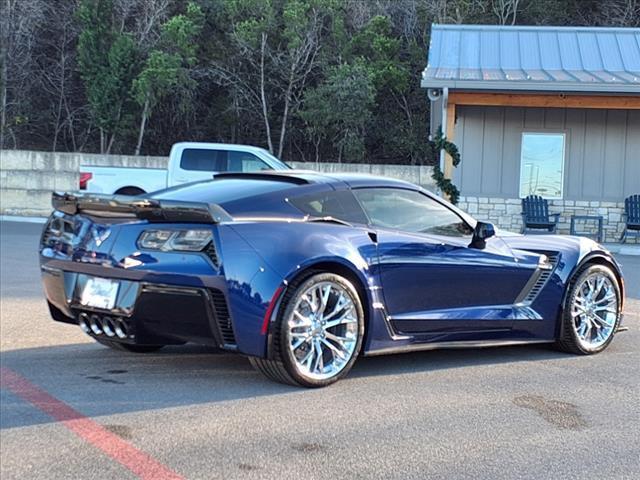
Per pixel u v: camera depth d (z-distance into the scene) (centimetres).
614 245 1659
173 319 486
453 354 644
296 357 502
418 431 434
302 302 498
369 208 561
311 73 2411
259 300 478
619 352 665
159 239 489
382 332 545
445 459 392
